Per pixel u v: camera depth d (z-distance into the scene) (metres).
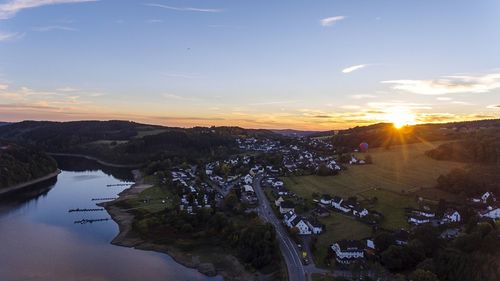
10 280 109.06
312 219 145.00
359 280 100.38
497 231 112.06
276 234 135.75
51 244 138.50
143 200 197.75
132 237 146.12
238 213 161.50
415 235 116.38
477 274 92.12
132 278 113.38
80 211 183.38
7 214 177.25
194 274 117.50
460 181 175.50
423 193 175.75
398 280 97.19
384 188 190.25
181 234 144.75
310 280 103.81
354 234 135.00
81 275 114.00
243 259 122.12
